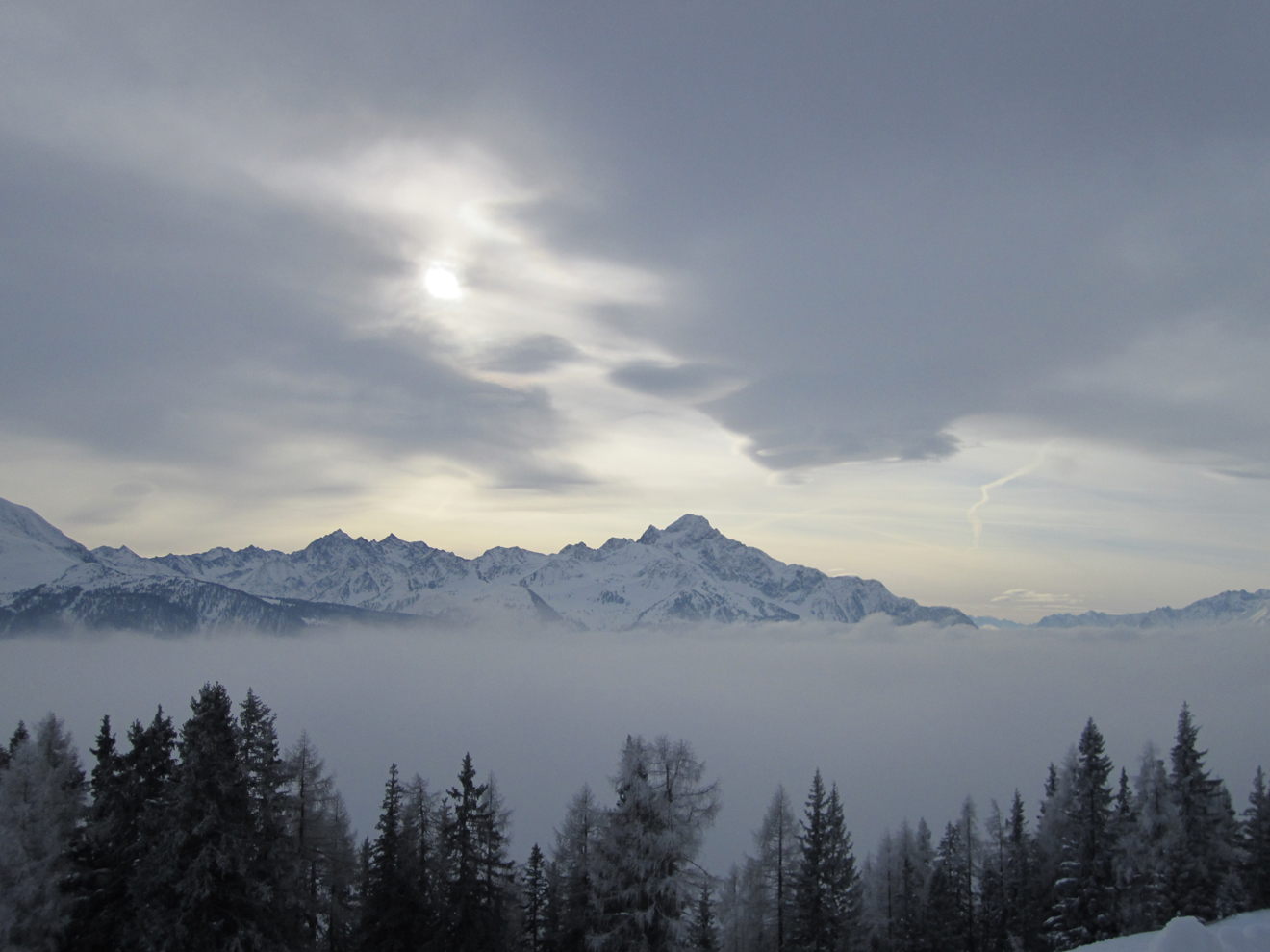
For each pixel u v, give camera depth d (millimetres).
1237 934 20812
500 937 40375
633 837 32875
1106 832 54094
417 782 50750
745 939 65438
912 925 66375
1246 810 66062
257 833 32656
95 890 35562
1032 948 63875
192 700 31078
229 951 29891
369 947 40781
